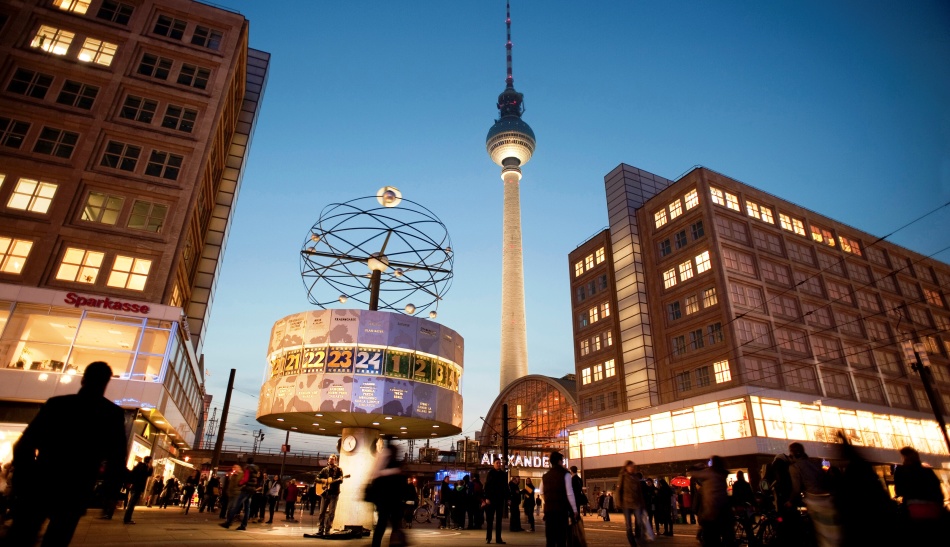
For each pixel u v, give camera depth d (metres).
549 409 82.38
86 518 16.73
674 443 46.47
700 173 52.03
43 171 31.42
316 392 19.27
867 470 6.63
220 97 37.66
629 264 58.28
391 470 8.35
